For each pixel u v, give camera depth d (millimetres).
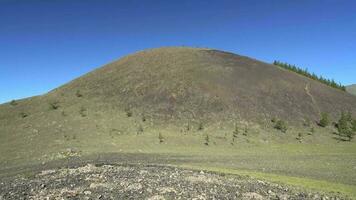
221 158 58688
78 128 80188
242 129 88125
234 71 117062
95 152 61719
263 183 34469
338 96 121250
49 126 81438
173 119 90188
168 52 133500
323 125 96750
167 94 101000
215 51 137500
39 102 103125
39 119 87375
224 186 31703
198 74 112375
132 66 122125
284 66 147250
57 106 96750
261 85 111500
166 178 33625
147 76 112125
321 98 114062
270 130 89750
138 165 44438
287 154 67125
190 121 89688
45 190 28750
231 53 138875
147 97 100188
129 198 26250
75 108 94500
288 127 93000
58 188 29516
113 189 28844
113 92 104625
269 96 106438
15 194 27656
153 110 93750
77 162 51062
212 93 102250
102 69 126500
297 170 46469
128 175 34719
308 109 104875
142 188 29203
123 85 107875
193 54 131125
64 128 79688
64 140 71250
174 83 106312
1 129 81562
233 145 77000
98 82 113625
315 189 33312
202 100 98938
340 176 42562
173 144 73750
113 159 54219
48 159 56406
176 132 83250
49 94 111875
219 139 80500
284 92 110750
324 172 45406
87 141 71312
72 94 107250
